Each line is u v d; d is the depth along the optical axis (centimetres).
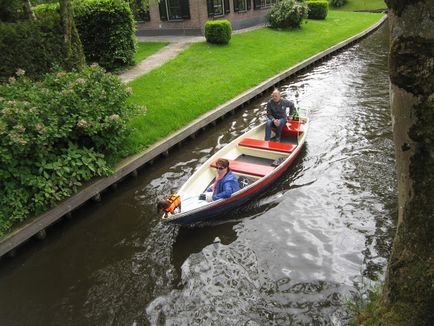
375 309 367
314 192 771
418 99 271
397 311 325
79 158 774
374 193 749
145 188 839
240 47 1853
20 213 667
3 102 748
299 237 653
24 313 558
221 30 1838
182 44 1920
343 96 1342
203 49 1778
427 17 253
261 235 668
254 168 789
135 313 538
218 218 720
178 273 604
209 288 570
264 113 1232
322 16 2831
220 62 1586
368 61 1825
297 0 2747
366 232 648
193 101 1166
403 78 273
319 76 1630
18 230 658
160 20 2269
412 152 288
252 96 1323
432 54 258
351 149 934
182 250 652
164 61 1589
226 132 1102
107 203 793
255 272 592
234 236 673
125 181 864
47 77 907
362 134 1015
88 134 767
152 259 638
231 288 567
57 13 1216
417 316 310
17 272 637
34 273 632
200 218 684
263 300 541
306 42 2067
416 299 309
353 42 2264
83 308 556
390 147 924
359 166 850
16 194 673
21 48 1089
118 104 859
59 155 767
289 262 603
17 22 1123
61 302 570
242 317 516
